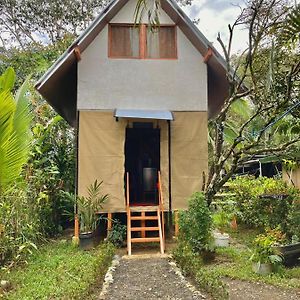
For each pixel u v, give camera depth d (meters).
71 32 25.08
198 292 6.05
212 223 9.02
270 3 7.57
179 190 10.24
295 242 8.48
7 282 6.64
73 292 5.67
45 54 19.61
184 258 7.42
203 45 10.40
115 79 10.41
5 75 8.38
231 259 8.50
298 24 4.62
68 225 13.58
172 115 10.11
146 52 10.58
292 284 6.73
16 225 8.32
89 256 8.72
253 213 11.83
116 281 6.80
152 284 6.58
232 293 6.29
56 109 12.29
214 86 12.05
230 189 14.70
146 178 12.25
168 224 11.24
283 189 11.30
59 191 12.13
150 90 10.46
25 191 8.92
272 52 6.22
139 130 13.11
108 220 10.02
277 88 8.84
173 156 10.34
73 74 11.14
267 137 11.77
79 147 10.15
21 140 7.26
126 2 10.53
